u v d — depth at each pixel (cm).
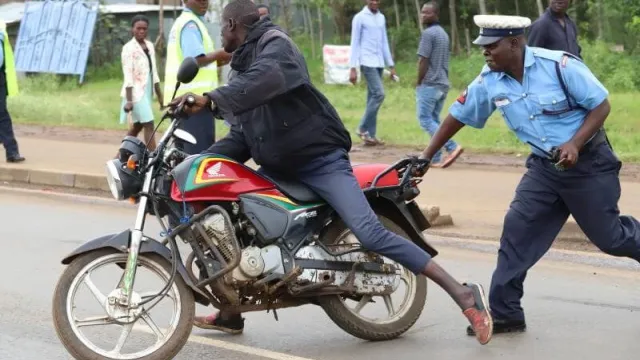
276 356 542
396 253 518
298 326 605
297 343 569
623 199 937
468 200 982
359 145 1353
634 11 1850
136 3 3644
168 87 816
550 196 557
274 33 500
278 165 523
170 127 495
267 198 515
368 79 1306
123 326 505
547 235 569
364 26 1294
